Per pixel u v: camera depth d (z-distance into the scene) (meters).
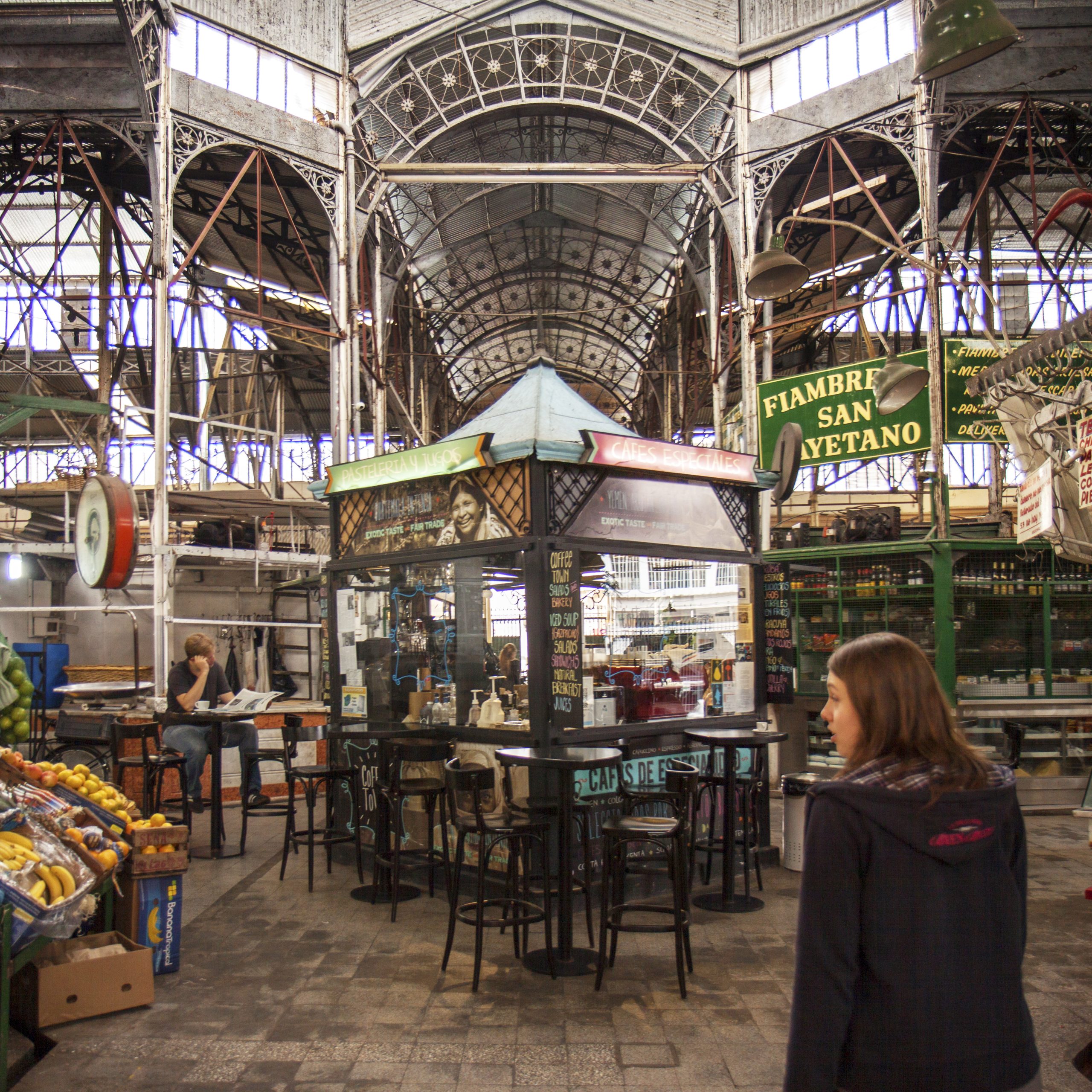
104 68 12.59
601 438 6.31
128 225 25.11
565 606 6.05
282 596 16.88
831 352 21.19
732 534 7.44
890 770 1.79
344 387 14.24
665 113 15.91
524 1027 4.23
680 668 7.02
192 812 9.62
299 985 4.79
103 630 16.61
